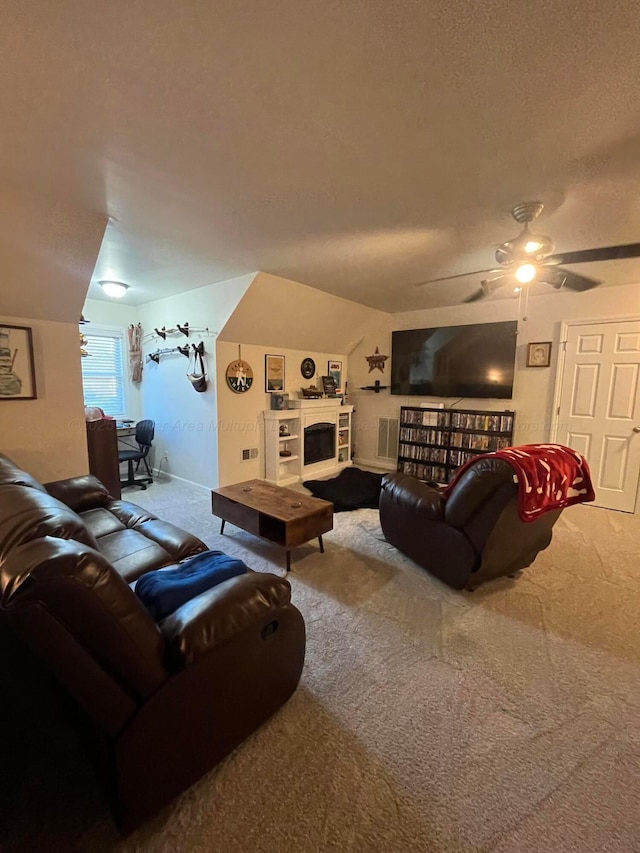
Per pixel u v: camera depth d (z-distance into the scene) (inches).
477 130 60.1
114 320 199.5
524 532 90.8
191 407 179.2
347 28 42.1
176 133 61.1
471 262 129.0
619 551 118.1
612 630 80.7
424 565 102.3
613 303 151.2
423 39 43.4
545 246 88.7
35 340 123.4
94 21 41.4
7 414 120.5
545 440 170.4
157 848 42.6
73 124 58.7
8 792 47.9
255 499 117.6
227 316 155.6
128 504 105.3
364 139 62.7
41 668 38.8
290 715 59.8
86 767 51.2
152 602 57.2
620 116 56.3
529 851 42.7
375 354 220.4
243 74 48.6
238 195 82.2
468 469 89.3
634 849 42.9
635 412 149.6
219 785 49.3
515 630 80.6
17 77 48.7
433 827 44.9
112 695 38.4
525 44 43.8
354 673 68.6
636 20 40.3
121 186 78.4
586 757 53.6
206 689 46.8
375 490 177.2
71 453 134.3
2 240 96.0
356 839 43.7
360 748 54.5
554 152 66.1
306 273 141.9
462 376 188.5
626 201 84.7
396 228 100.5
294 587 96.6
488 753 54.0
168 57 46.1
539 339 168.6
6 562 34.9
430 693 64.4
